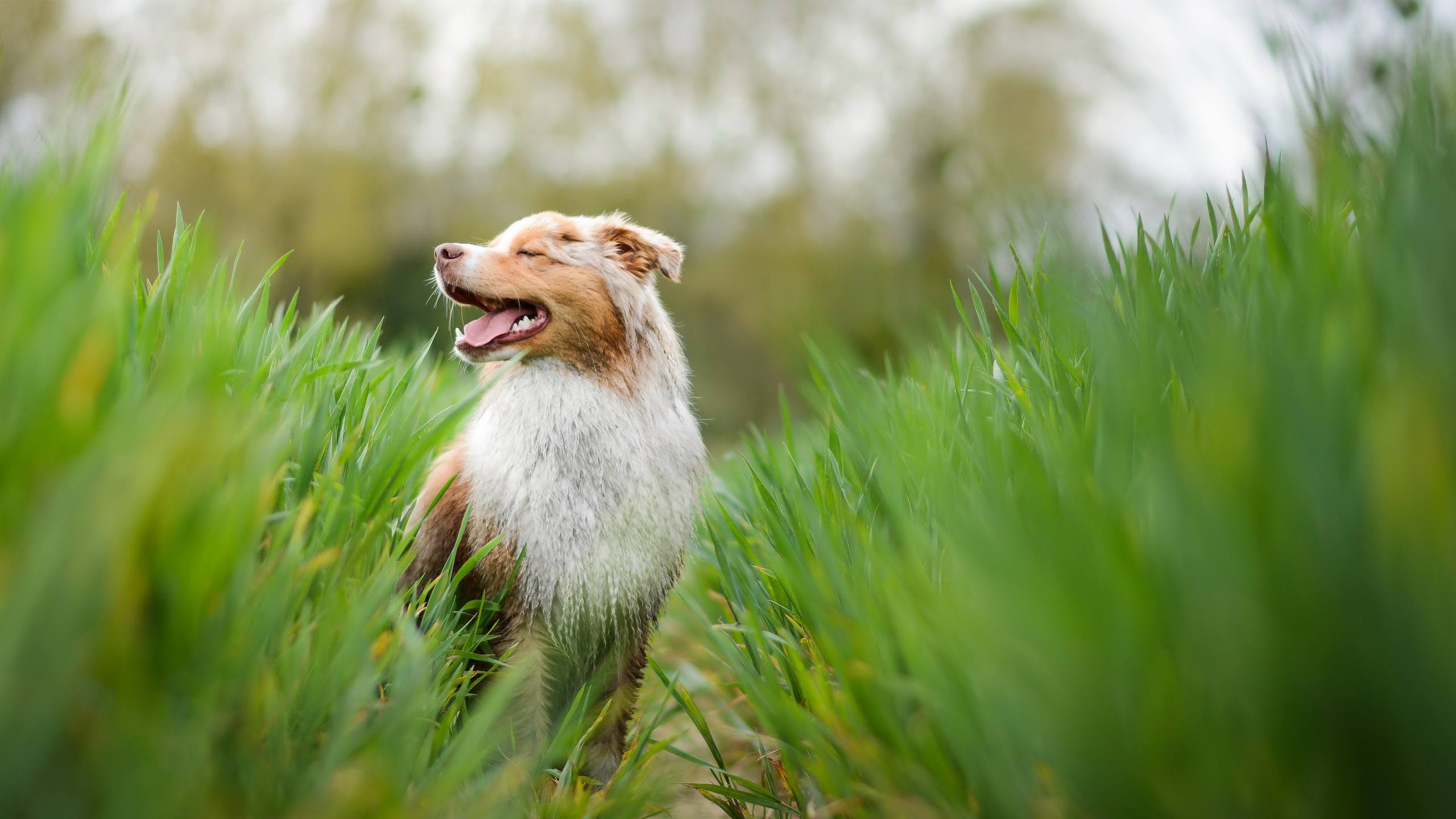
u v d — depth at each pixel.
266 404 1.84
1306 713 1.05
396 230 22.36
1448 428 1.02
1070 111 18.47
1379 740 1.02
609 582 2.81
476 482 2.84
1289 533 1.08
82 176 1.50
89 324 1.22
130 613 1.07
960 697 1.44
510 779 1.83
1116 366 1.58
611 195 21.80
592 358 2.97
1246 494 1.11
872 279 19.06
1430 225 1.21
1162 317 1.76
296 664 1.54
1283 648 1.06
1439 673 0.99
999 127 18.20
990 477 1.73
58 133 1.57
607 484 2.85
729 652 2.35
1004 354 2.79
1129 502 1.47
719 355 20.33
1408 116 1.42
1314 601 1.05
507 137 22.41
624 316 3.04
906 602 1.65
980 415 2.02
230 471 1.43
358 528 2.05
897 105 21.02
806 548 2.34
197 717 1.19
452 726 1.96
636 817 2.21
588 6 22.72
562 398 2.89
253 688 1.38
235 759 1.32
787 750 2.04
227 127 21.25
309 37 22.23
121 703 1.05
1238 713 1.10
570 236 3.09
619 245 3.18
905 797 1.61
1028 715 1.30
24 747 0.93
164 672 1.19
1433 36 1.42
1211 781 1.11
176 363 1.49
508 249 3.03
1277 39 1.55
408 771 1.57
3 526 1.04
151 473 1.03
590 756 2.91
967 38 20.31
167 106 20.33
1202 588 1.14
